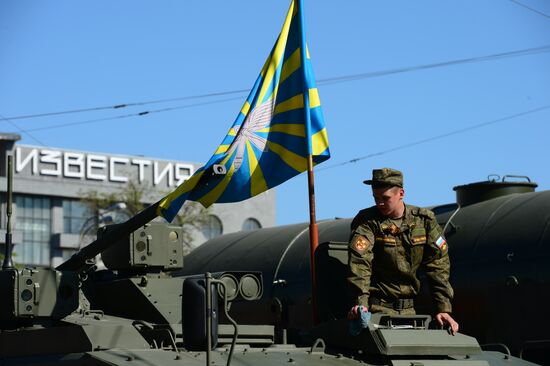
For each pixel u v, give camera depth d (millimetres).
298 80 17906
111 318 13938
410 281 13609
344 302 14438
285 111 17797
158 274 15469
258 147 17500
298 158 17594
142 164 68438
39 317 13602
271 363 12008
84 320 13500
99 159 67312
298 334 16391
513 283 18859
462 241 20016
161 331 13148
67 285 13758
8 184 15797
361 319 12805
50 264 64938
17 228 64375
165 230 15469
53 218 65750
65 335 12883
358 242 13297
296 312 21156
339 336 13359
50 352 12992
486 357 13695
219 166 14562
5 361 13273
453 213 20875
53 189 65562
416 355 12922
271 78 17984
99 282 15531
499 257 19188
